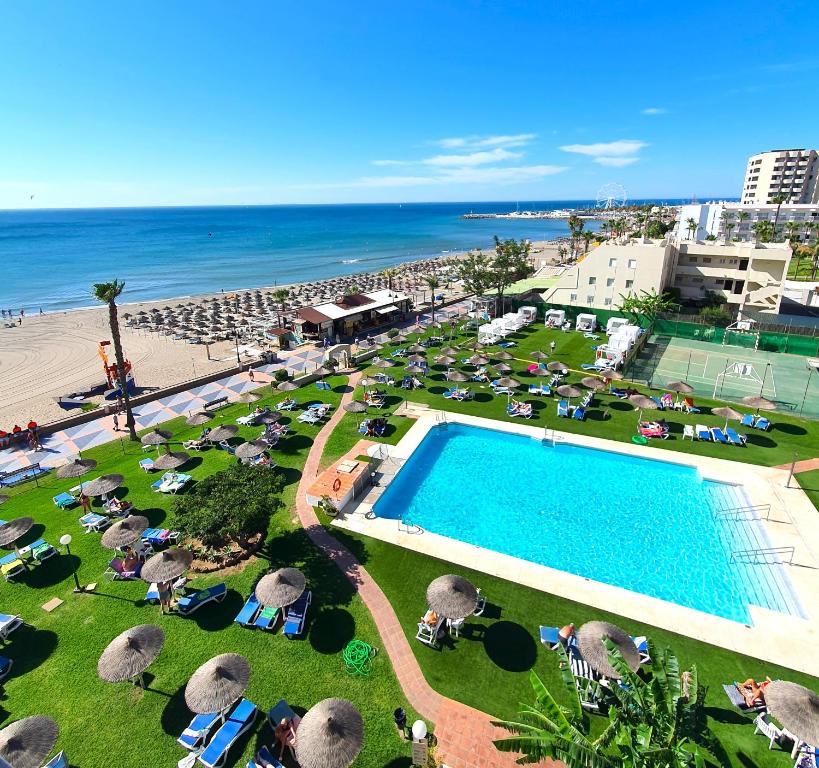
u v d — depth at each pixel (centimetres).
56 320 7219
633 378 4050
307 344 5497
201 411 3366
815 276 8988
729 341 5047
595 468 2830
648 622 1722
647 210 14625
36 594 1894
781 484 2553
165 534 2173
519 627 1706
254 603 1777
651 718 965
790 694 1257
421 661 1574
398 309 6469
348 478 2522
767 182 16225
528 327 5866
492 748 1309
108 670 1395
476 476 2762
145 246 18175
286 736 1309
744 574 1984
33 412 3941
